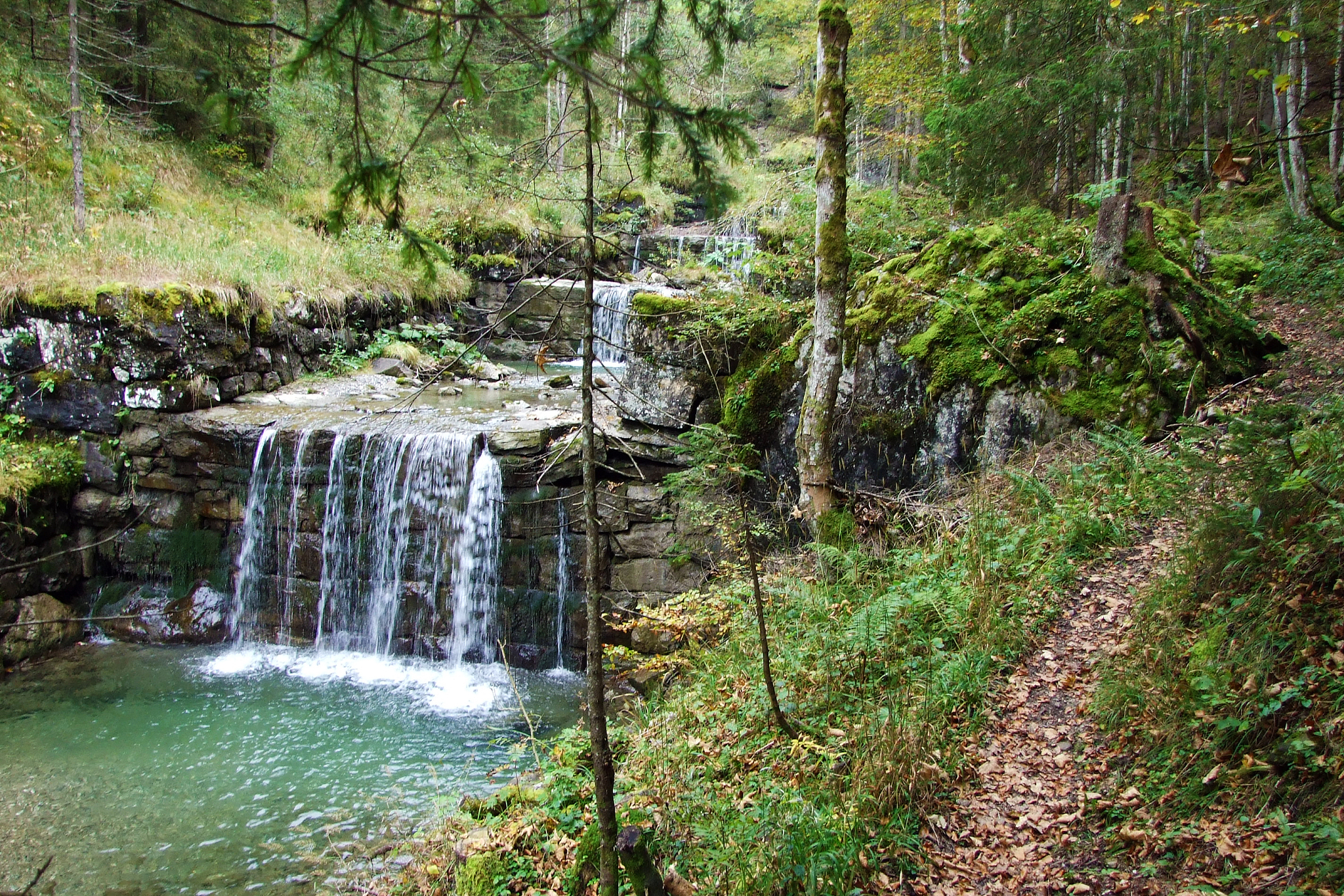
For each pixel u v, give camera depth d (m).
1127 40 11.00
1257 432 4.41
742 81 24.30
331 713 7.88
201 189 15.63
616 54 2.29
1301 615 3.87
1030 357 7.36
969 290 7.91
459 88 2.63
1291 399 6.46
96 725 7.54
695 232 18.53
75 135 11.92
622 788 4.69
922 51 15.05
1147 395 6.82
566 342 15.71
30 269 10.45
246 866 5.51
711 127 2.20
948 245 8.35
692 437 4.59
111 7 14.58
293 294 12.78
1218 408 6.62
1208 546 4.49
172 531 10.12
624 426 9.38
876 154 17.30
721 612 6.69
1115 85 10.80
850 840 3.79
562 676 8.87
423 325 15.59
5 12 13.84
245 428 9.94
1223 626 4.06
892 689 4.89
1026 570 5.61
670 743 5.16
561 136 3.21
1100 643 4.80
